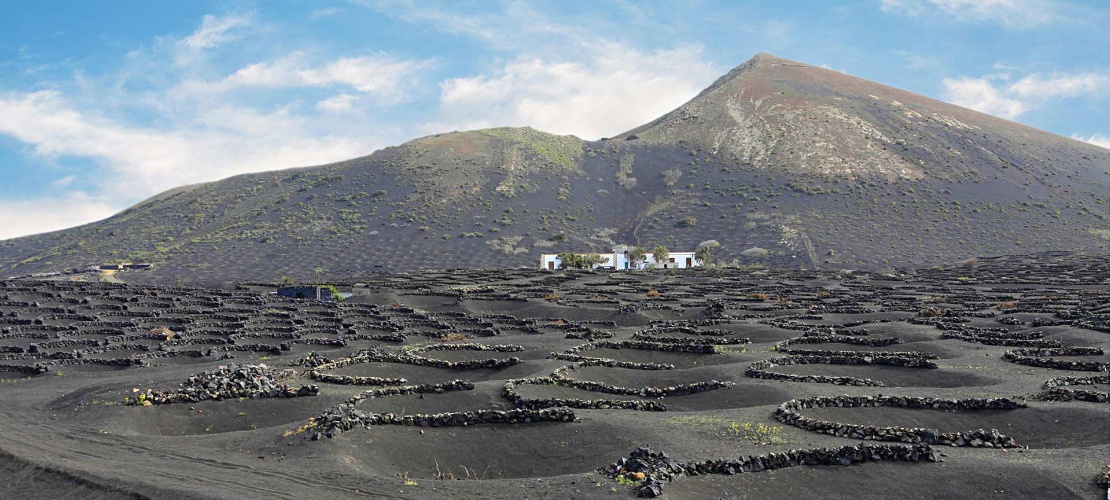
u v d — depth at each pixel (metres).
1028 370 44.72
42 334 67.44
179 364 56.12
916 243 170.38
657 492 22.23
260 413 35.78
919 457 25.86
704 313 81.12
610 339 63.69
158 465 27.09
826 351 52.56
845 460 25.62
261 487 24.17
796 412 32.88
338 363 47.81
